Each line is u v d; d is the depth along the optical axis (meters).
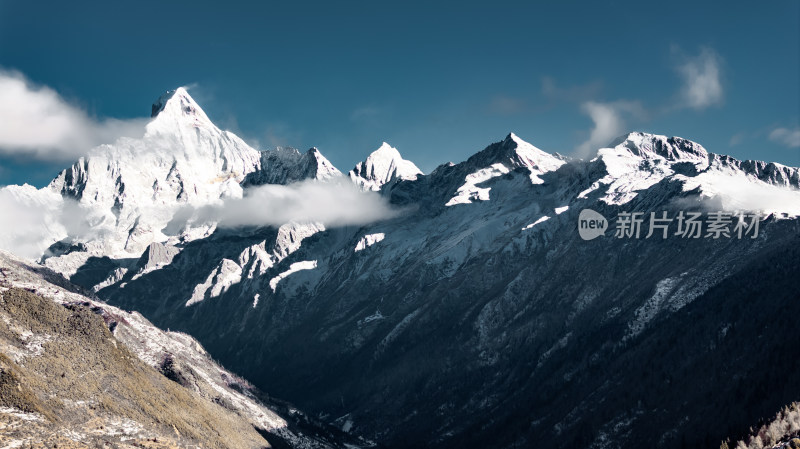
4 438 174.50
